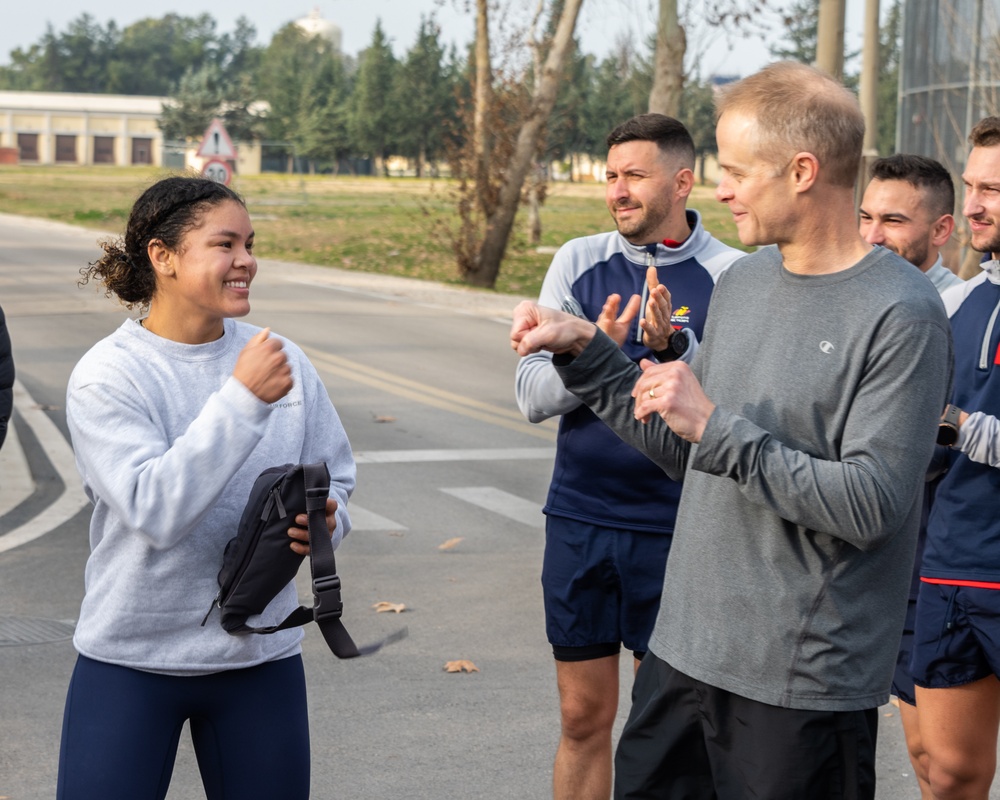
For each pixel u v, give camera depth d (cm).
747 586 255
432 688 527
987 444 322
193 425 259
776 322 254
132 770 269
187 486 255
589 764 383
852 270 247
